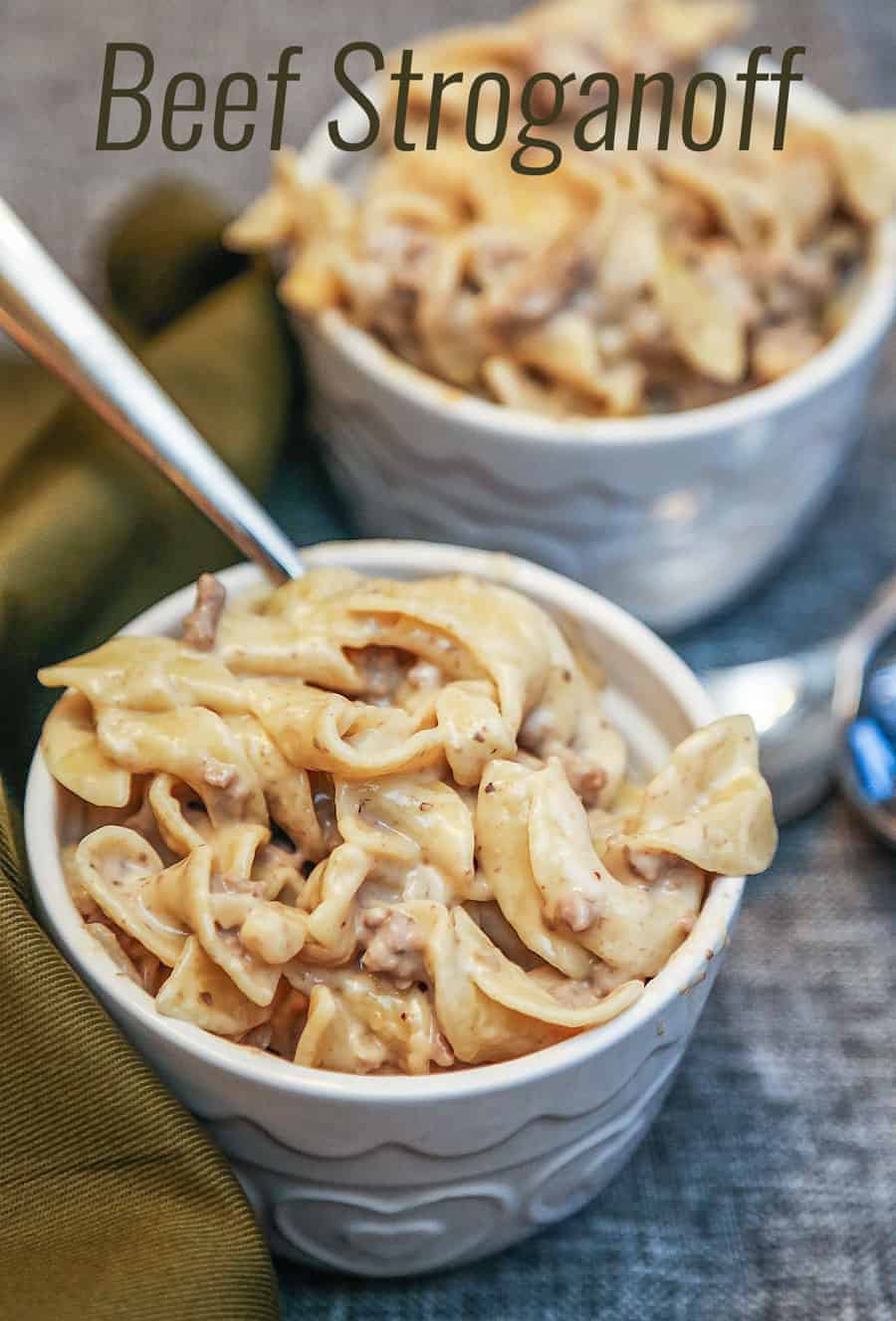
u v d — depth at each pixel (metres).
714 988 0.47
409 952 0.39
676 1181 0.44
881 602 0.51
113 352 0.43
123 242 0.52
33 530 0.45
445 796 0.40
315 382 0.51
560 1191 0.41
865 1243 0.43
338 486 0.52
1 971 0.38
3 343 0.51
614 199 0.49
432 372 0.50
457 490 0.49
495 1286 0.43
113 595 0.47
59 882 0.39
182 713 0.40
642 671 0.43
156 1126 0.39
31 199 0.57
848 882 0.49
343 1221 0.40
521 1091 0.38
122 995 0.38
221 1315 0.38
